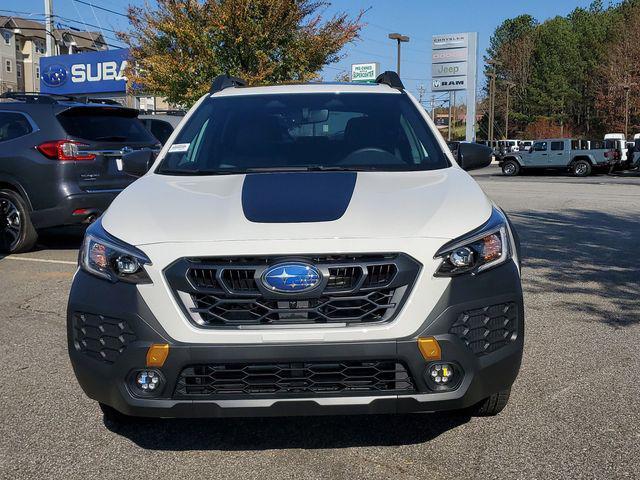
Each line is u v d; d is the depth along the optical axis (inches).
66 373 176.2
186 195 134.3
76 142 316.8
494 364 117.0
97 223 130.5
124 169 174.1
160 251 114.5
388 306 112.0
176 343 111.6
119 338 115.5
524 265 313.9
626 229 434.9
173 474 123.8
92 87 1037.2
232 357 110.3
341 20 749.9
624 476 120.0
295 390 112.6
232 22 705.6
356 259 112.2
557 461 125.8
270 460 128.5
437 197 129.0
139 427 143.8
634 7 2805.1
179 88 748.6
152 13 742.5
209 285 112.7
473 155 170.6
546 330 210.2
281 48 734.5
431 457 128.5
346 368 112.3
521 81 3356.3
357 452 131.1
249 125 170.1
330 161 158.1
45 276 288.4
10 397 160.4
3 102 331.3
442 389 113.8
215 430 141.7
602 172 1228.5
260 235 114.1
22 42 3026.6
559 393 158.2
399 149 161.8
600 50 2923.2
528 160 1229.7
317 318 111.6
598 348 191.6
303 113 173.3
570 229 434.3
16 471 125.5
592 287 268.8
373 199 127.8
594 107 2832.2
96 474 124.2
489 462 126.0
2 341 202.8
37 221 320.2
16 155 318.3
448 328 112.5
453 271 114.0
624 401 153.1
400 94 184.1
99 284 119.6
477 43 1849.2
